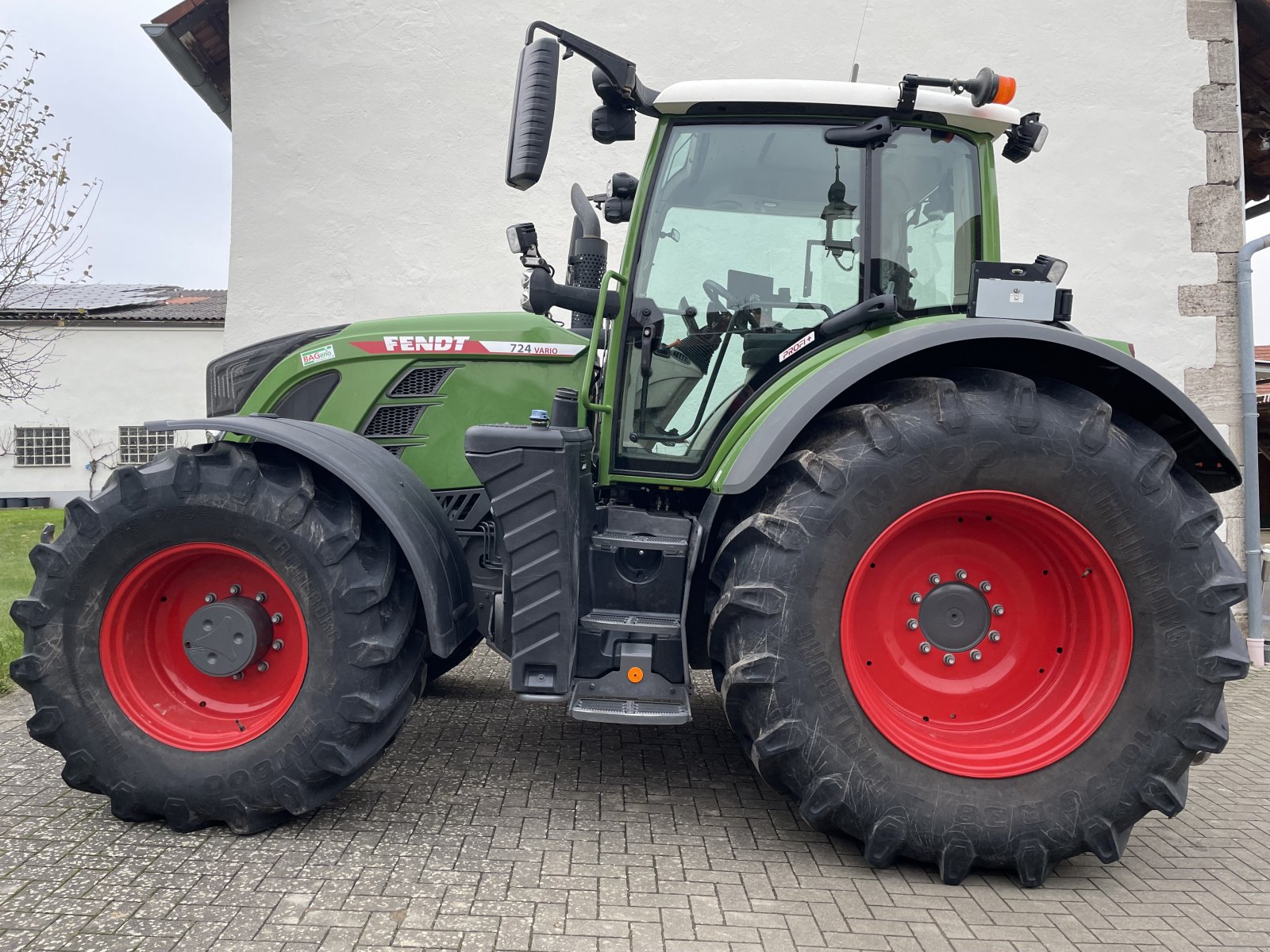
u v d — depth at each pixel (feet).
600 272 11.70
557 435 8.55
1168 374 19.77
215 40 22.45
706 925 6.99
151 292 75.41
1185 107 19.58
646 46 20.20
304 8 20.08
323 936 6.61
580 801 9.52
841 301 9.53
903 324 9.11
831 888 7.74
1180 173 19.63
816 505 7.97
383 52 20.15
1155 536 7.97
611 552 9.20
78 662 8.54
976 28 19.80
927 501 8.02
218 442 9.14
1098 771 7.94
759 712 7.98
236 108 20.18
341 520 8.59
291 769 8.29
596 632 8.81
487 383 11.08
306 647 8.43
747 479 8.23
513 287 20.38
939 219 9.67
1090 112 19.71
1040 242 19.90
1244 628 19.06
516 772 10.39
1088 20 19.63
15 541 32.89
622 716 8.35
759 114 9.46
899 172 9.59
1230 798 10.48
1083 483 7.96
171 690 8.90
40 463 61.31
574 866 7.95
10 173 27.45
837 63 20.06
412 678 8.89
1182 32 19.52
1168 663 7.94
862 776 7.84
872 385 8.70
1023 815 7.83
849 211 9.50
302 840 8.35
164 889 7.30
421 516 9.06
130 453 61.82
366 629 8.43
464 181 20.27
